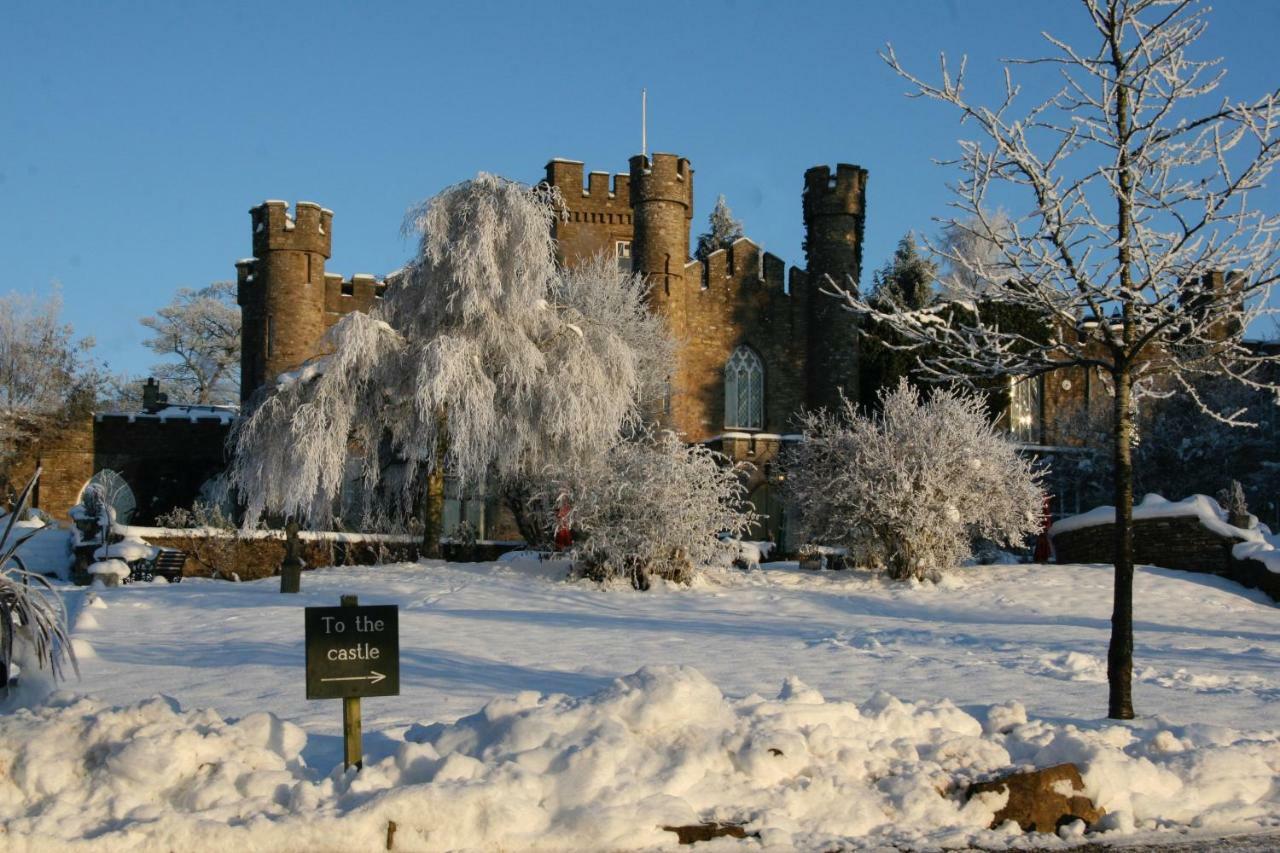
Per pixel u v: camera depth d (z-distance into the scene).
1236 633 19.30
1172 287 11.52
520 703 7.85
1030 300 11.71
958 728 8.52
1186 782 8.21
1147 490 40.34
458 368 28.02
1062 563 29.53
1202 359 11.57
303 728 9.36
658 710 7.68
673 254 45.44
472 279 29.17
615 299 41.19
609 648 15.37
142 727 7.38
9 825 6.58
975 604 23.30
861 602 23.50
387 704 10.52
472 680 12.19
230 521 30.41
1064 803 7.73
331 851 6.54
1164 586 24.44
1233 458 40.72
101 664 13.24
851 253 46.38
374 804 6.68
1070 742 8.16
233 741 7.38
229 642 15.42
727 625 18.86
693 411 46.16
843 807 7.40
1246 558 24.91
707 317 46.72
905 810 7.54
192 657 14.01
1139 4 11.36
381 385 29.95
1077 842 7.44
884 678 13.05
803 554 28.50
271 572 29.95
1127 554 10.77
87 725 7.36
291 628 16.89
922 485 25.72
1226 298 11.12
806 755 7.69
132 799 6.87
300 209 45.94
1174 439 40.53
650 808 6.96
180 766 7.07
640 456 25.78
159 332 75.75
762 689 12.05
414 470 31.34
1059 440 43.84
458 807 6.71
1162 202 11.52
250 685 11.74
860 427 27.16
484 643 15.56
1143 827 7.77
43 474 44.22
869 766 7.84
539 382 29.36
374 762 7.47
